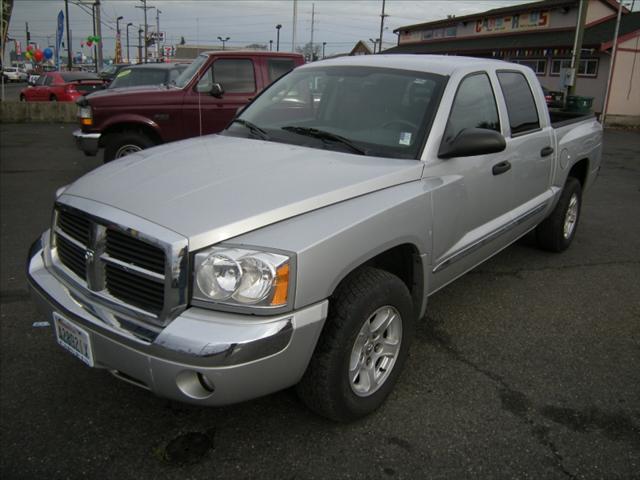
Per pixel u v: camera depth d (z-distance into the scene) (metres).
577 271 5.15
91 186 2.80
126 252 2.44
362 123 3.47
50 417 2.94
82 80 20.83
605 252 5.72
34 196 7.68
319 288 2.43
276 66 8.68
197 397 2.33
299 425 2.89
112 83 12.38
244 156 3.14
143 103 8.05
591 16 27.28
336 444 2.76
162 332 2.27
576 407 3.09
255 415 2.97
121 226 2.41
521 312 4.26
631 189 9.10
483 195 3.69
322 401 2.66
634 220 7.07
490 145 3.15
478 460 2.67
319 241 2.42
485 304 4.39
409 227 2.93
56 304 2.65
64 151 11.82
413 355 3.59
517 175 4.15
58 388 3.19
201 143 3.54
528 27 31.06
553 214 5.33
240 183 2.70
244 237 2.37
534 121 4.56
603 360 3.59
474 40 35.34
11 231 6.04
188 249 2.28
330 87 3.79
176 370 2.25
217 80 8.37
